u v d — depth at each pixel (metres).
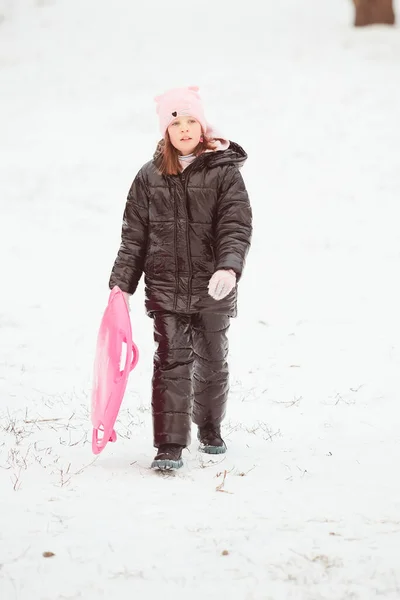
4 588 4.90
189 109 7.82
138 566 5.21
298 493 6.84
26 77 41.53
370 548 5.52
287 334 14.12
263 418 9.85
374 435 9.09
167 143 7.84
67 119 34.03
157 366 7.84
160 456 7.48
